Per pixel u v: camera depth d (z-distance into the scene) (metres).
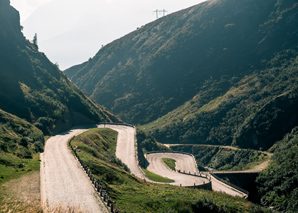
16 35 133.50
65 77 157.00
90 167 46.16
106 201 29.98
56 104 111.00
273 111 163.88
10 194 29.20
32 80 117.00
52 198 30.20
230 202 45.31
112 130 117.38
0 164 40.53
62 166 46.44
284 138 143.62
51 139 81.50
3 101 87.19
